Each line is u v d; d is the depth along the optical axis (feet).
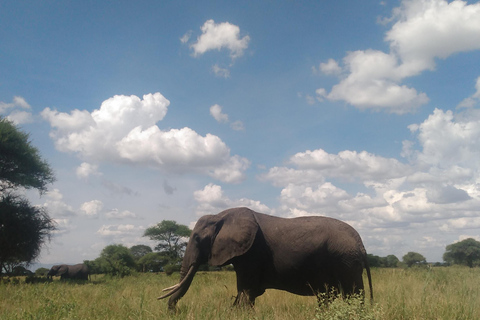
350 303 18.71
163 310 24.34
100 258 147.13
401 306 21.03
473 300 22.82
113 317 22.38
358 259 22.76
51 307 23.24
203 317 21.57
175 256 180.65
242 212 26.84
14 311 23.66
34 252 89.66
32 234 87.15
